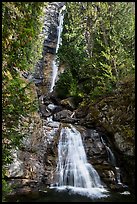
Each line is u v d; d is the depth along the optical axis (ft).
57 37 70.23
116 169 32.45
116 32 47.01
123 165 33.96
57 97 54.29
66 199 24.52
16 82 21.03
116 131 35.37
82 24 56.18
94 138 35.29
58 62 61.62
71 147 33.78
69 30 60.18
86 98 47.34
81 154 33.45
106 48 44.93
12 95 20.36
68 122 41.32
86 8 54.44
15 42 22.72
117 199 25.44
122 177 32.07
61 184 29.99
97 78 48.26
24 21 22.91
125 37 47.21
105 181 30.30
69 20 58.70
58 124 36.50
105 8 49.32
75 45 55.11
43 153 30.83
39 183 28.09
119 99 37.81
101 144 34.73
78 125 38.88
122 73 42.39
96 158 33.24
